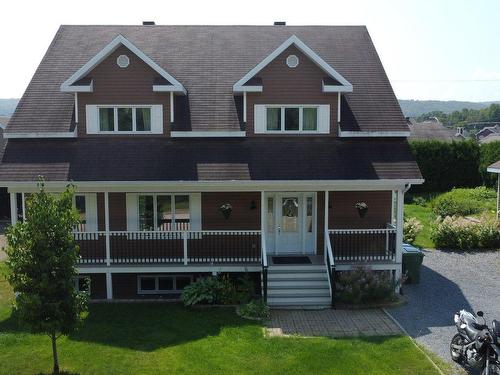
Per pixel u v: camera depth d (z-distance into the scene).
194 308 15.42
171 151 17.53
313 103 18.08
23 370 11.45
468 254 21.72
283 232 18.30
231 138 18.06
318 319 14.52
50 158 17.06
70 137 17.69
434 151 39.12
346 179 16.36
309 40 21.92
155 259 16.81
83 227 17.81
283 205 18.20
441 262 20.52
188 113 18.34
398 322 14.23
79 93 17.86
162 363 11.70
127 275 17.30
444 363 11.62
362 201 18.12
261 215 16.81
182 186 16.41
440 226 23.08
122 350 12.44
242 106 18.67
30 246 10.34
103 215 17.80
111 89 17.92
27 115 18.09
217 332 13.52
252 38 22.05
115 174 16.48
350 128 17.92
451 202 31.20
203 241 17.03
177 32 22.48
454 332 13.51
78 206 17.77
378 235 17.03
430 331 13.58
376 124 18.14
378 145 17.92
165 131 18.14
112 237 17.00
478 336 10.89
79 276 17.00
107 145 17.72
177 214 17.88
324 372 11.20
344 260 16.88
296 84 18.02
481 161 38.94
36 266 10.37
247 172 16.64
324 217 18.00
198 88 19.33
